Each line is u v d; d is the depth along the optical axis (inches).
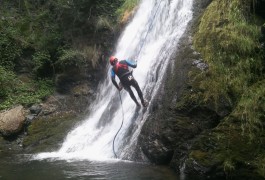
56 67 619.8
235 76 348.2
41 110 555.8
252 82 347.6
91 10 623.5
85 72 601.3
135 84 402.6
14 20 674.8
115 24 599.5
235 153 299.0
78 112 555.5
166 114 363.3
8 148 477.4
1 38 642.2
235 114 321.4
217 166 296.2
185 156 328.5
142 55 505.4
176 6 484.1
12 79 606.2
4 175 342.3
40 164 379.2
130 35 552.1
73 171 343.6
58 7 653.9
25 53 641.0
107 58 585.9
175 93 368.5
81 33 625.9
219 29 378.3
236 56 357.4
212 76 353.1
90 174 331.0
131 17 574.9
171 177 316.5
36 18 673.0
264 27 350.3
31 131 504.4
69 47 625.3
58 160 393.4
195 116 346.6
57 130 501.0
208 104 342.0
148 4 548.7
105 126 468.1
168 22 487.2
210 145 308.5
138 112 418.9
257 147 300.5
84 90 586.6
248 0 383.9
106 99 533.0
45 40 637.9
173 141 347.9
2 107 563.5
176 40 426.9
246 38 360.2
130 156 383.6
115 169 344.5
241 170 292.2
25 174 343.3
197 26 414.6
